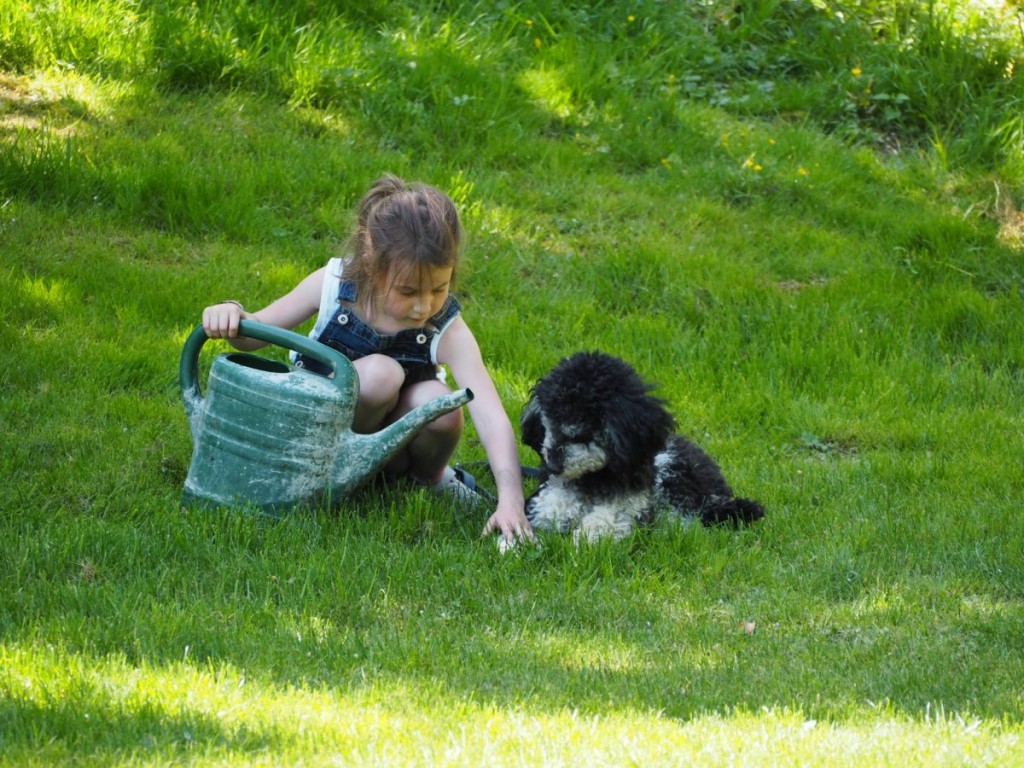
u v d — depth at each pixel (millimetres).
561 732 3768
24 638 4324
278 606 4871
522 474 6594
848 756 3660
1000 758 3682
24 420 6508
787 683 4434
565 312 8906
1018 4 13320
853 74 12570
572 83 11797
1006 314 9445
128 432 6496
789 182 10961
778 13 13305
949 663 4691
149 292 8094
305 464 5477
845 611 5168
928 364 8914
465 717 3895
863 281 9680
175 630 4445
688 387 8117
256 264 8750
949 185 11445
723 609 5180
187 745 3514
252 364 5816
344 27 11664
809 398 8172
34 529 5434
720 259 9812
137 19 11305
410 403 5859
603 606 5055
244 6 11578
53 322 7684
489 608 4992
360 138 10719
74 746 3498
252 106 10773
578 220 10109
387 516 5832
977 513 6367
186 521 5492
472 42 11977
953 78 12516
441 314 5918
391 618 4863
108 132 9984
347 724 3760
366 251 5570
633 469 5605
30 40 10648
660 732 3816
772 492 6652
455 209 5707
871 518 6336
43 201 9102
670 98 11773
